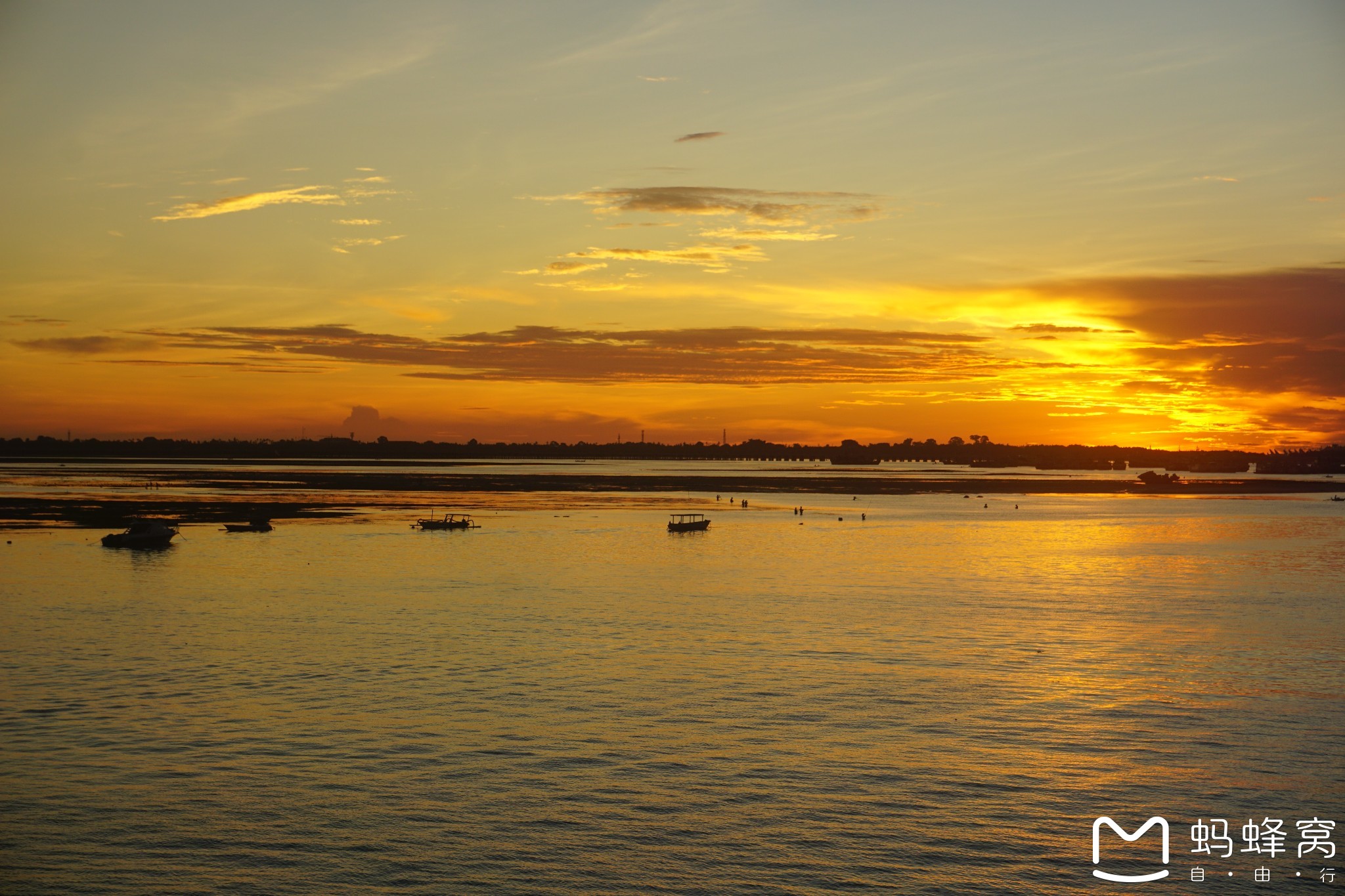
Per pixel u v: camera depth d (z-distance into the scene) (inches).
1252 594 3221.0
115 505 6309.1
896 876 1264.8
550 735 1715.1
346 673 2103.8
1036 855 1317.7
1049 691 1999.3
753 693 1971.0
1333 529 5723.4
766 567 3850.9
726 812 1423.5
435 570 3671.3
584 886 1235.9
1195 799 1485.0
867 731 1747.0
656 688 2000.5
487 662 2204.7
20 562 3789.4
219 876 1250.0
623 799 1462.8
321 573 3560.5
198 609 2832.2
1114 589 3312.0
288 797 1459.2
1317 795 1502.2
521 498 7736.2
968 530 5531.5
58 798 1451.8
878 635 2522.1
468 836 1349.7
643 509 6786.4
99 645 2362.2
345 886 1231.5
